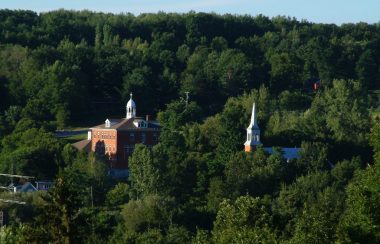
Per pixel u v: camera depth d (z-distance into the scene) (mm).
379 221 149375
